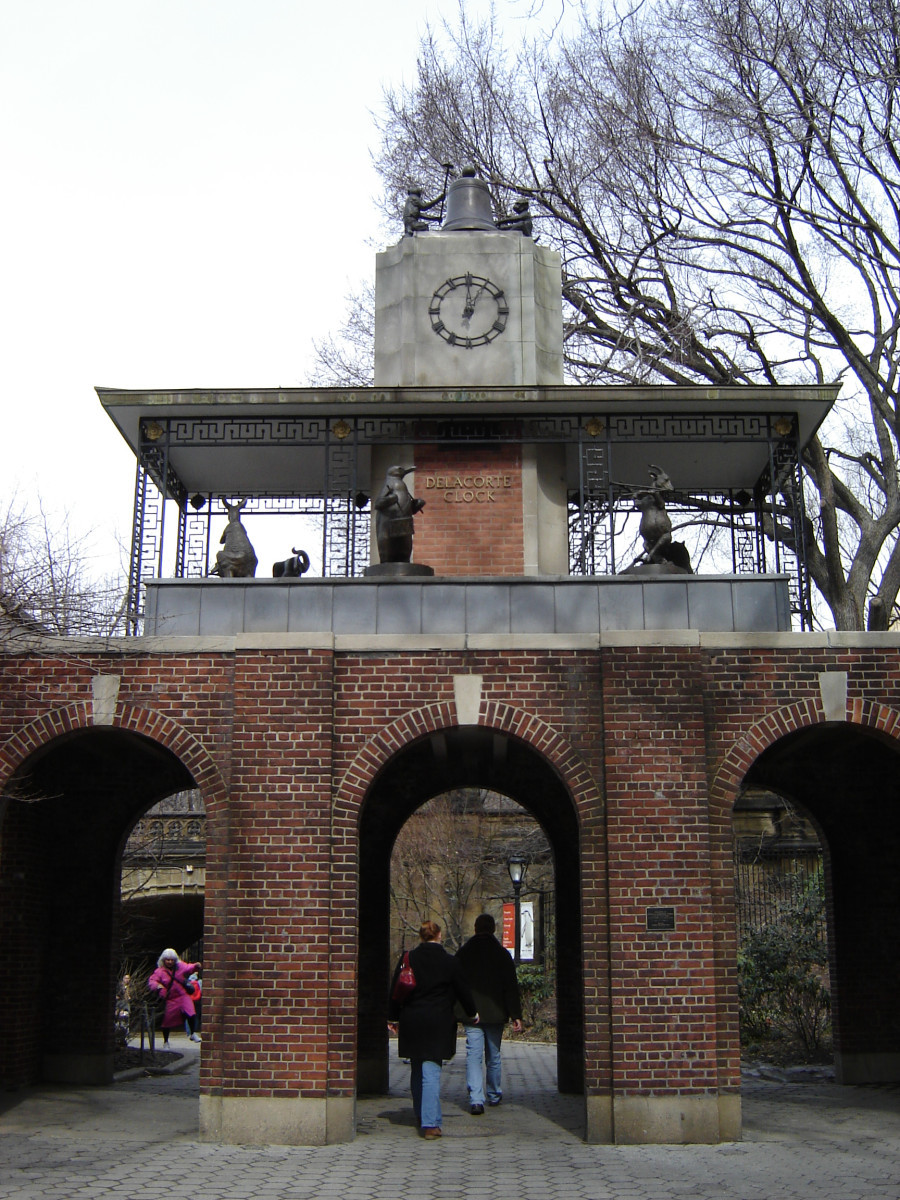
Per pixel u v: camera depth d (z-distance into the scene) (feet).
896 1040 54.65
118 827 54.70
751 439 52.26
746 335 77.71
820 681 43.68
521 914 103.76
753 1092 52.31
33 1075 52.03
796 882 76.48
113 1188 32.40
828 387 51.16
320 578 46.37
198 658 44.11
